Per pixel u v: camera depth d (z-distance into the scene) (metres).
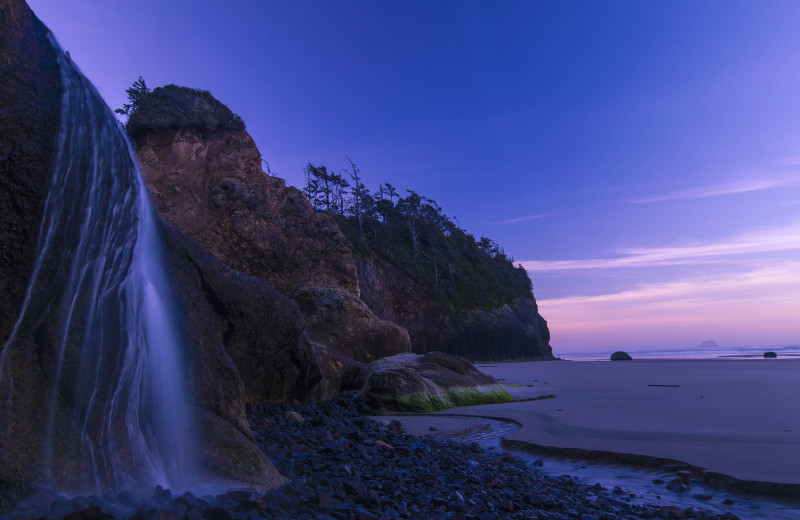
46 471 3.66
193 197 20.86
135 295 5.36
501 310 82.62
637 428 8.88
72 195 4.36
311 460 6.23
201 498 3.99
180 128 21.53
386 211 91.50
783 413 10.60
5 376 3.68
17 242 3.93
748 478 5.54
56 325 4.11
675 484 5.64
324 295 21.47
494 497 5.19
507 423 10.79
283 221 22.95
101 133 4.84
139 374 5.01
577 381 24.78
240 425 5.87
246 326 9.06
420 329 70.94
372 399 13.59
